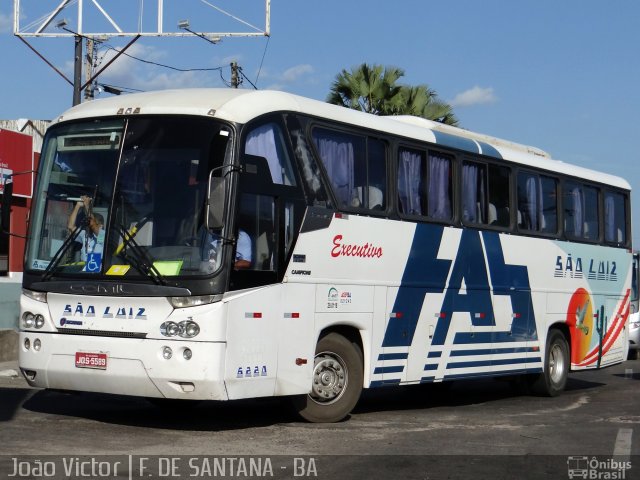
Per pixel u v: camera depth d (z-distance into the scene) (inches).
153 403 511.2
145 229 405.1
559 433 460.1
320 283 447.2
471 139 580.1
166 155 410.3
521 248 609.6
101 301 406.3
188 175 405.7
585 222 693.3
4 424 424.5
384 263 490.0
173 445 385.7
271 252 420.8
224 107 414.3
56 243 424.2
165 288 393.1
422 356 518.6
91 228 414.3
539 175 637.3
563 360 664.4
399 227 501.7
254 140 418.0
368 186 484.7
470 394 679.7
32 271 427.5
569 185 673.6
